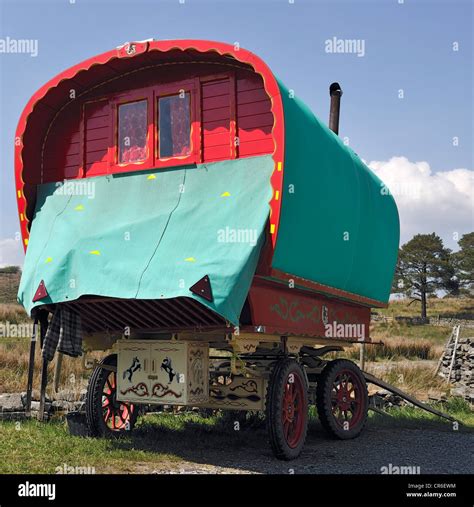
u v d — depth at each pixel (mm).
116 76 7688
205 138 7184
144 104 7582
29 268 7090
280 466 6656
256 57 6605
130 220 6965
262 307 6672
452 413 12078
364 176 8914
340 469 6637
